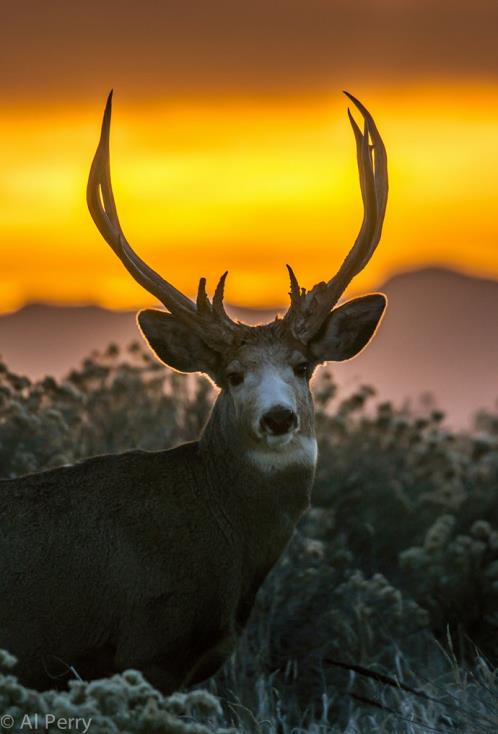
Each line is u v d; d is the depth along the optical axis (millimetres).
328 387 47625
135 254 31938
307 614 36031
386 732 31031
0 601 28906
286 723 33188
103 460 30531
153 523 29734
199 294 31453
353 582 36438
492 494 44750
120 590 29141
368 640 35844
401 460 46906
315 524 38875
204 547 29844
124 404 45062
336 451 45844
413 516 43125
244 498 30500
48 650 28969
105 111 31578
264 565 30750
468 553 38719
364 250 31906
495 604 37969
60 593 29031
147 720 23641
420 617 36406
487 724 30531
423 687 33125
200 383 46656
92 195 31719
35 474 30266
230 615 29984
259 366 30891
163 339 32125
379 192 32406
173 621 29250
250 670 34250
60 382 44344
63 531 29359
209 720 31062
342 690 34531
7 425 39000
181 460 30672
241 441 30562
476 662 34812
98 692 23781
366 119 32469
